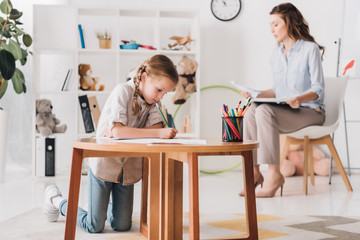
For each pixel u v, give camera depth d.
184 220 2.08
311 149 3.34
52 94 3.95
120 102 1.57
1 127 3.43
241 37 4.11
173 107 4.04
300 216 2.17
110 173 1.69
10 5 3.42
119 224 1.85
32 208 2.37
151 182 1.54
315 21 4.11
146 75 1.56
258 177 2.80
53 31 3.88
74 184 1.35
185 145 1.19
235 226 1.96
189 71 3.68
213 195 2.86
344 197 2.77
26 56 3.63
